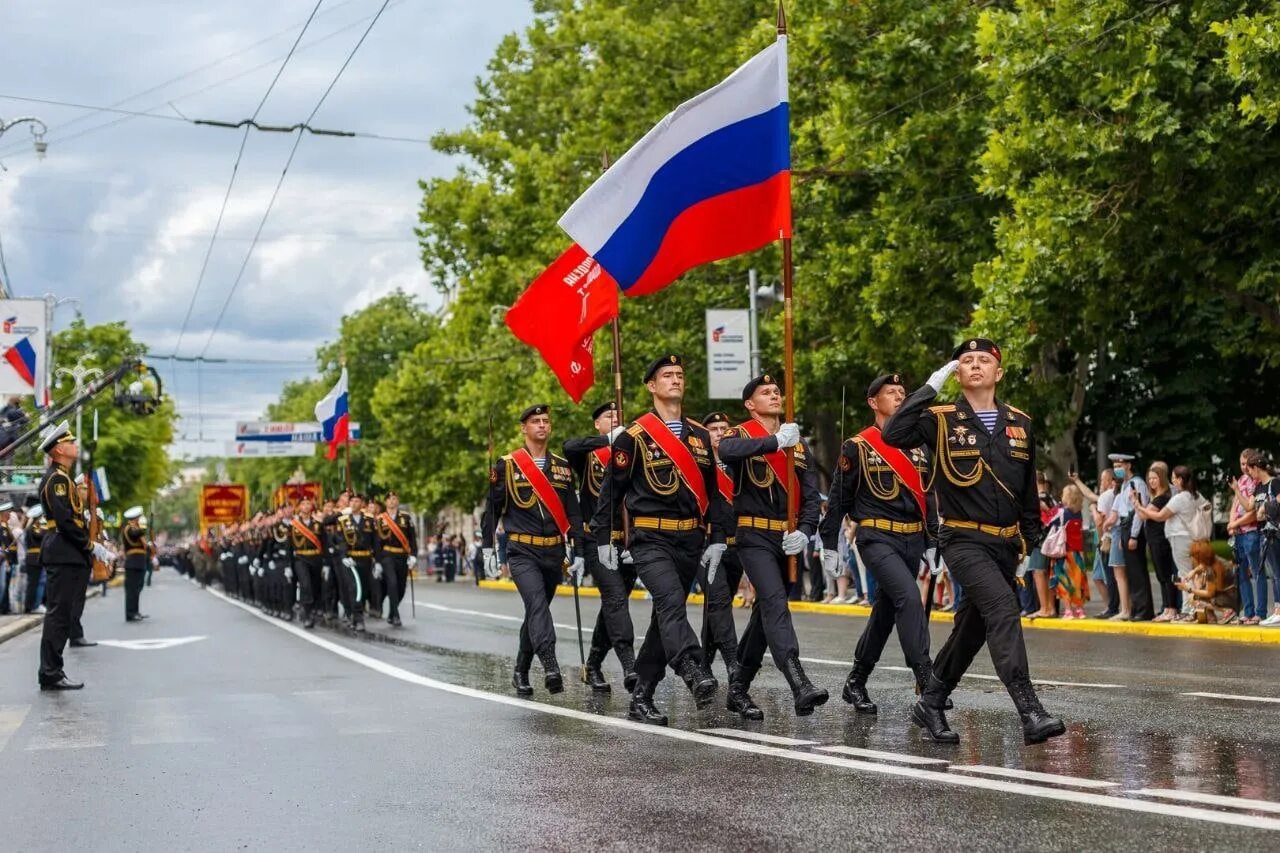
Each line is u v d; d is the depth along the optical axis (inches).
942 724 332.2
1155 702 392.8
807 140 1126.4
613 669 552.7
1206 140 709.3
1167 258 793.6
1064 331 845.2
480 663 585.0
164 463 3415.4
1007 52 775.1
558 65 1628.9
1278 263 747.4
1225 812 240.5
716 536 376.8
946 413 322.3
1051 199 776.9
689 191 423.2
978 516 318.0
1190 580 693.3
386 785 298.5
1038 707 309.7
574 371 502.9
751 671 388.2
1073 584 761.0
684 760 314.3
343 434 1184.8
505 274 1807.3
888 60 970.1
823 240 1141.7
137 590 1068.5
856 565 951.6
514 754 332.2
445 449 2176.4
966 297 1039.0
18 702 478.9
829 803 261.0
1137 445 1282.0
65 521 521.0
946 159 982.4
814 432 1455.5
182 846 249.4
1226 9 705.0
